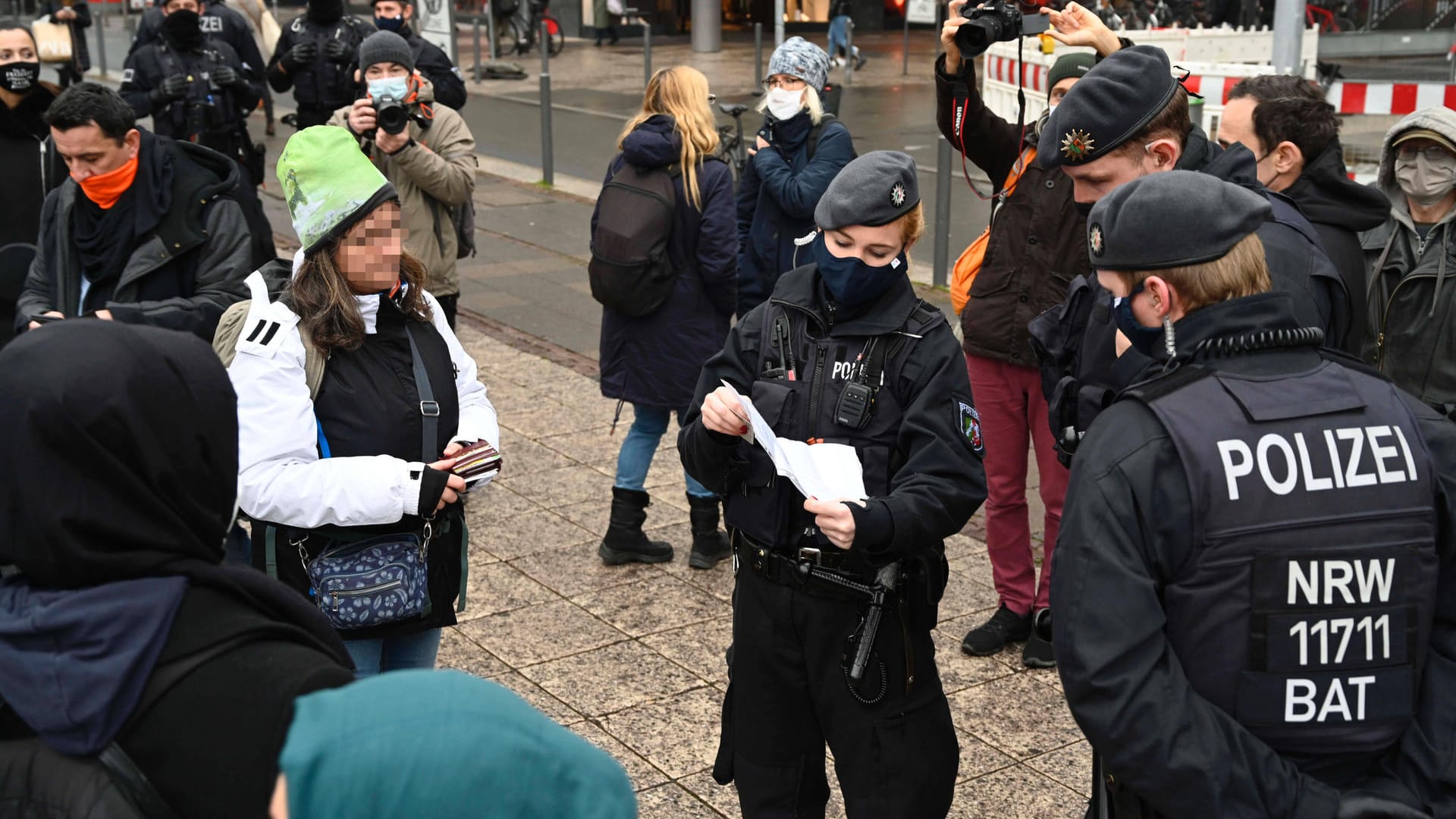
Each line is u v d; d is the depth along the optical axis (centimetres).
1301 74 632
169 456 138
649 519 529
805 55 498
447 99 785
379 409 273
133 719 130
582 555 495
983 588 466
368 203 263
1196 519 181
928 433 252
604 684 399
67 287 369
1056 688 397
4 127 481
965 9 374
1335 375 191
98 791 127
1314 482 181
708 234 454
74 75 925
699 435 264
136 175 359
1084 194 286
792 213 500
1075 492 188
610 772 106
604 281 452
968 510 253
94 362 134
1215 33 1062
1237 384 188
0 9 2619
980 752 361
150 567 135
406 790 97
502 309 849
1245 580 180
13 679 130
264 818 125
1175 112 272
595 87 1916
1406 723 185
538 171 1299
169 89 794
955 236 1015
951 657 416
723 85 1919
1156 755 176
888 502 243
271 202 1165
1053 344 279
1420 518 184
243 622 137
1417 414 195
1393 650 182
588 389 693
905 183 251
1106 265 200
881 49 2444
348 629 268
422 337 287
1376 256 388
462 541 289
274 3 2819
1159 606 182
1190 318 194
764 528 261
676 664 412
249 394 261
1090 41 368
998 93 1105
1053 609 189
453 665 409
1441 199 375
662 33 2691
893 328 257
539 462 589
